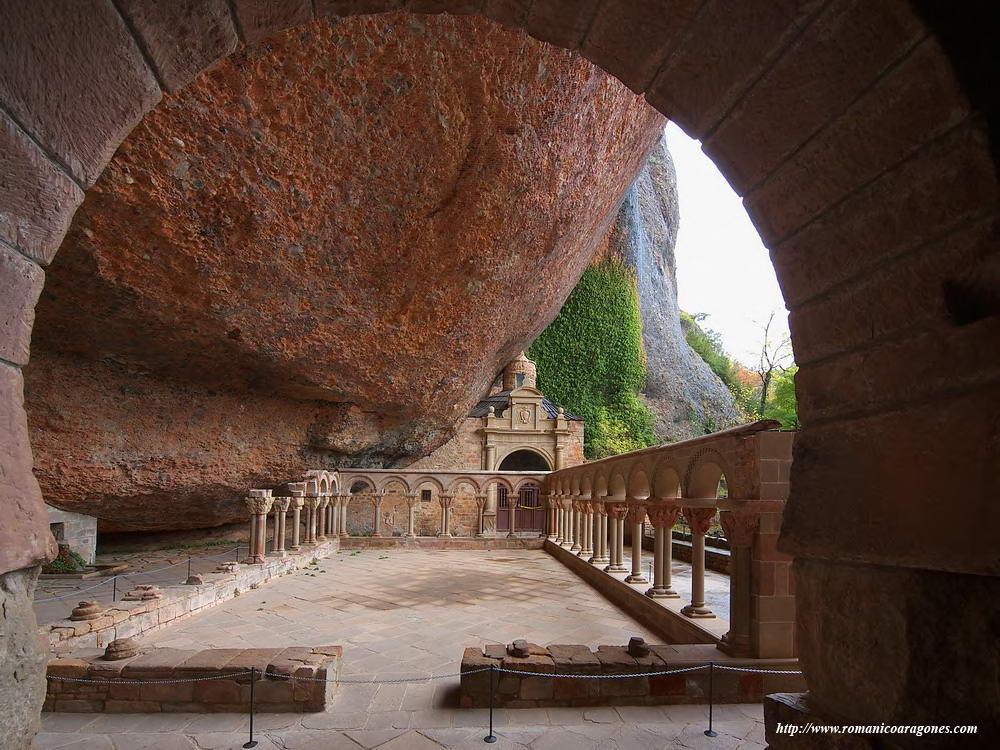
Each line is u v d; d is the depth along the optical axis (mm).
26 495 1504
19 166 1434
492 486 23859
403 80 5676
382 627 6367
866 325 1631
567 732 3672
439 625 6469
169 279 6523
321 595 8297
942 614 1381
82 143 1584
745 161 1888
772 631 4363
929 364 1440
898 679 1455
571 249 12711
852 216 1621
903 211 1476
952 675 1349
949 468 1366
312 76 5180
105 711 3943
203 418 9953
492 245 8891
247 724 3771
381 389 11414
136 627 5840
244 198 5867
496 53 5980
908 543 1435
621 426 30172
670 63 1861
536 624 6590
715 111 1856
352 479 15258
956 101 1291
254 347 8453
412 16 5105
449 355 11594
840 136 1568
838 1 1406
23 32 1355
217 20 1674
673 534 15453
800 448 1896
